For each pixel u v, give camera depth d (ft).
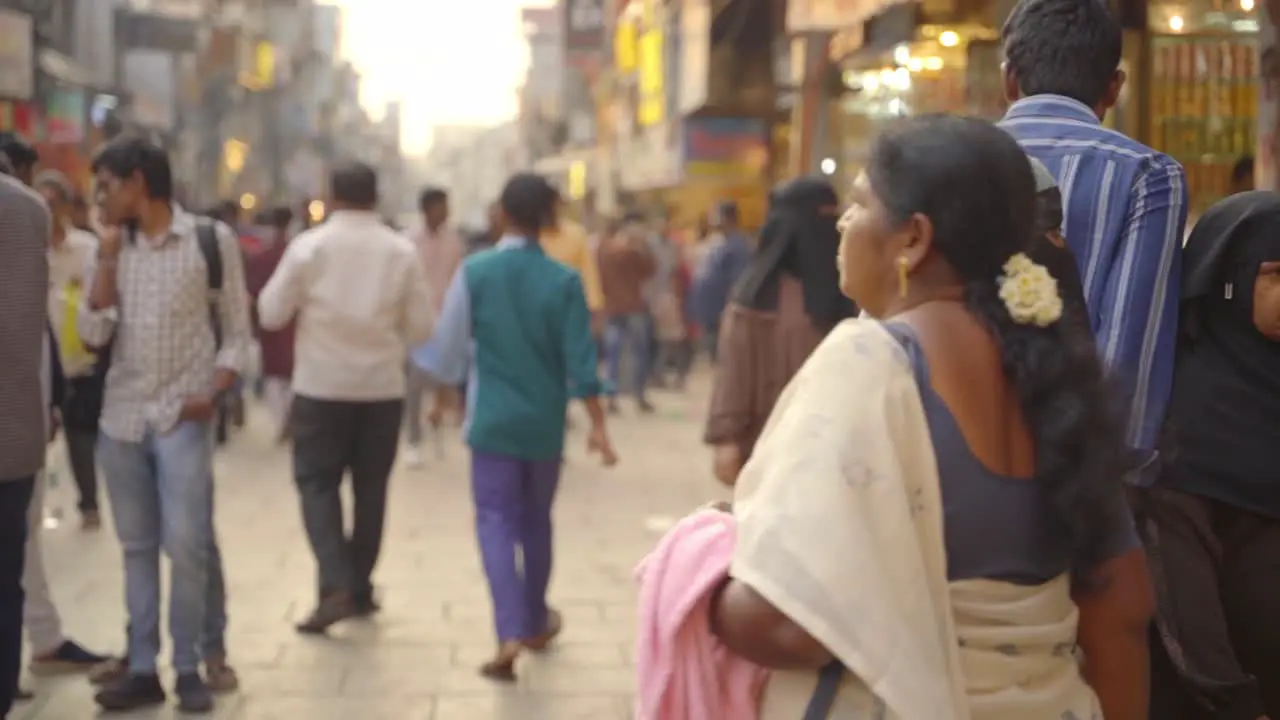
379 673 19.80
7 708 15.08
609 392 44.39
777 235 16.11
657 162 77.77
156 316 17.40
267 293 21.68
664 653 7.33
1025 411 7.06
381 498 22.40
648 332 53.88
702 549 7.32
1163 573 10.69
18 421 14.61
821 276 15.94
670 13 74.43
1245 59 25.99
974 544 6.95
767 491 6.77
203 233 17.67
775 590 6.57
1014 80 10.53
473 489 19.94
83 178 69.87
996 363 7.08
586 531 29.78
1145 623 7.48
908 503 6.77
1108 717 7.57
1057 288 7.41
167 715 17.83
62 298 24.36
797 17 38.68
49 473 33.35
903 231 7.16
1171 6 25.98
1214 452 11.02
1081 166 9.84
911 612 6.63
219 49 127.44
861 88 44.62
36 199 14.85
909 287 7.22
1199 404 11.11
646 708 7.40
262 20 167.94
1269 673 11.32
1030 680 7.09
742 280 16.22
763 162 69.62
